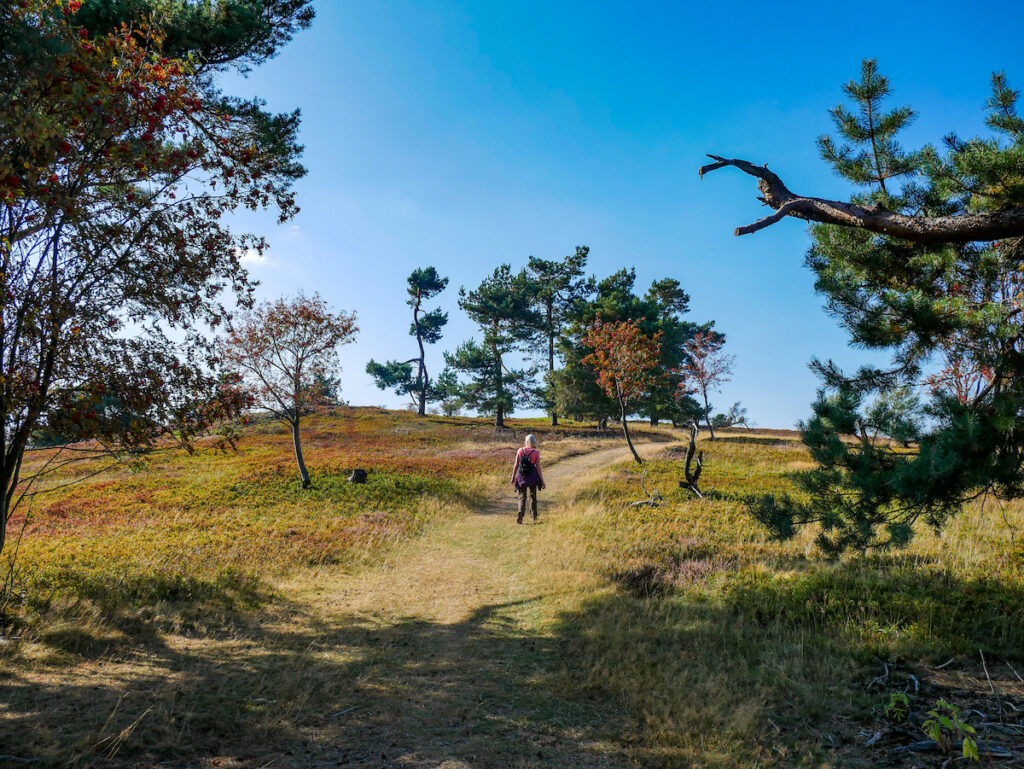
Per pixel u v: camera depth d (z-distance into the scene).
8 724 4.04
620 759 3.91
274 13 12.38
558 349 49.56
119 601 7.52
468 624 7.36
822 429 5.98
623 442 43.72
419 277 68.75
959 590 6.95
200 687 5.08
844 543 6.16
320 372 22.98
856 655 5.50
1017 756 3.63
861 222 4.68
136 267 7.52
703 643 6.12
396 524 14.96
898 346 6.15
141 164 6.79
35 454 35.53
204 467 29.59
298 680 5.30
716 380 44.16
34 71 5.64
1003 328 5.19
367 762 3.82
